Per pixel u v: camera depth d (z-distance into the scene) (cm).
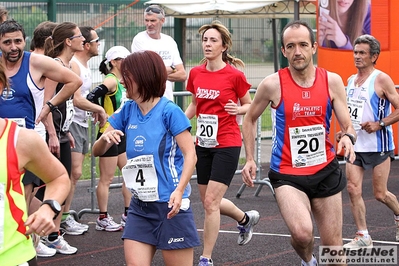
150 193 823
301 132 936
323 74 945
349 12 2169
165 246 823
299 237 884
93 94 1352
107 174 1428
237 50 3288
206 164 1184
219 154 1160
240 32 3288
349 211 1609
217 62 1201
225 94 1176
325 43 2261
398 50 2277
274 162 948
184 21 3020
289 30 923
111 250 1284
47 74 1046
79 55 1376
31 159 592
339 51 2222
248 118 1002
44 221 573
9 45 991
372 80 1286
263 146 2677
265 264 1174
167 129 826
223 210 1218
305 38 916
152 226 828
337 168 948
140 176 827
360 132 1266
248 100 1200
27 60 1020
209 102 1184
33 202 1187
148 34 1620
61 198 606
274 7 2723
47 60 1042
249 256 1227
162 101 834
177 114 823
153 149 822
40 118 1062
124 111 859
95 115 1334
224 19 3241
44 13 2838
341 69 2292
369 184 1986
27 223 571
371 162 1260
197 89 1204
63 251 1252
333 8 2203
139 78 815
